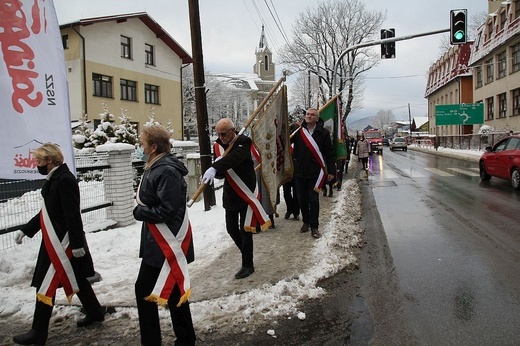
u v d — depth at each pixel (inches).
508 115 1221.1
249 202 184.7
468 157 1061.8
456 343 128.7
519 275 186.9
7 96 187.6
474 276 186.5
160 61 1279.5
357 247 238.2
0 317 157.0
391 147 1822.1
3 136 187.2
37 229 147.0
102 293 173.5
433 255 220.1
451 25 569.3
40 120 193.8
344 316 149.4
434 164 900.0
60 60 200.4
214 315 150.7
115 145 293.0
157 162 121.7
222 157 170.7
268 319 147.4
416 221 307.4
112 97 1095.0
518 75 1148.5
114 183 294.4
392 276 189.0
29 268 197.9
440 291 170.1
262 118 224.7
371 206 381.4
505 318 144.3
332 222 290.5
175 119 1352.1
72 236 134.0
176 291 122.7
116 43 1104.8
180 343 125.9
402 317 147.6
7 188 226.4
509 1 1198.9
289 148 246.8
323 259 207.3
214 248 238.4
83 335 140.7
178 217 123.6
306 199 261.9
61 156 139.6
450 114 1456.7
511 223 290.5
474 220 303.7
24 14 189.3
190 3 338.6
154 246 120.0
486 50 1374.3
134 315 152.6
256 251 226.5
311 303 160.6
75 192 136.0
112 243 246.1
